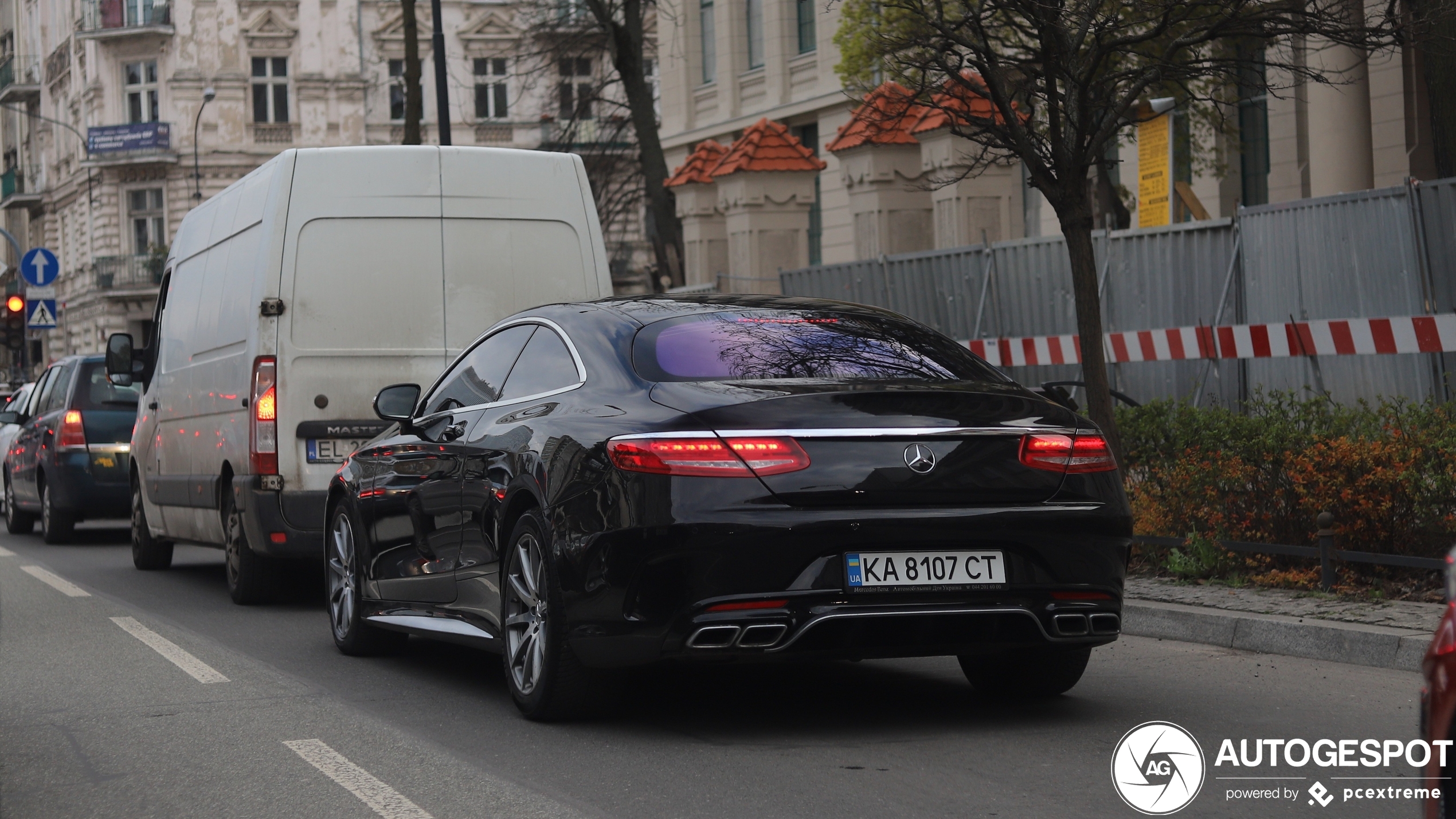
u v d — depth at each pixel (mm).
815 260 32438
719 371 6289
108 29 60469
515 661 6609
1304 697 6793
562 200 10602
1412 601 8234
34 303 36125
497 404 7195
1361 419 9219
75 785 5676
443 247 10328
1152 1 10586
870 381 6250
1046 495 5988
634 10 29531
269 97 61250
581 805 5188
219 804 5348
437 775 5656
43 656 8719
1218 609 8391
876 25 14094
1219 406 10656
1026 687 6820
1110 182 18891
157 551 13898
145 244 61844
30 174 72625
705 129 35875
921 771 5562
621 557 5812
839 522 5703
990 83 10344
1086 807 5059
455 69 62156
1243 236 13227
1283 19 10234
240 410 10352
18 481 18547
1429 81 15219
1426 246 11648
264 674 7992
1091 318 10367
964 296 16422
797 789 5336
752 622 5680
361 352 10164
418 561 7703
